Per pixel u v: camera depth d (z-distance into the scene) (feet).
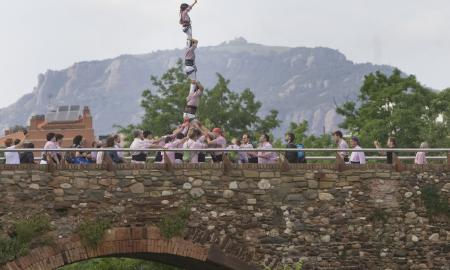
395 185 91.81
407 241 91.56
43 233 85.66
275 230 89.71
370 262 90.89
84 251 85.97
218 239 88.58
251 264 88.99
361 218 90.99
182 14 98.63
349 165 91.25
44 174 86.48
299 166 90.53
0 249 84.12
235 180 89.40
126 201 87.45
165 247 87.56
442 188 92.43
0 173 85.92
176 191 88.38
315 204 90.48
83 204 86.79
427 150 90.43
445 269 91.86
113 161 90.79
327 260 90.27
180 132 96.02
